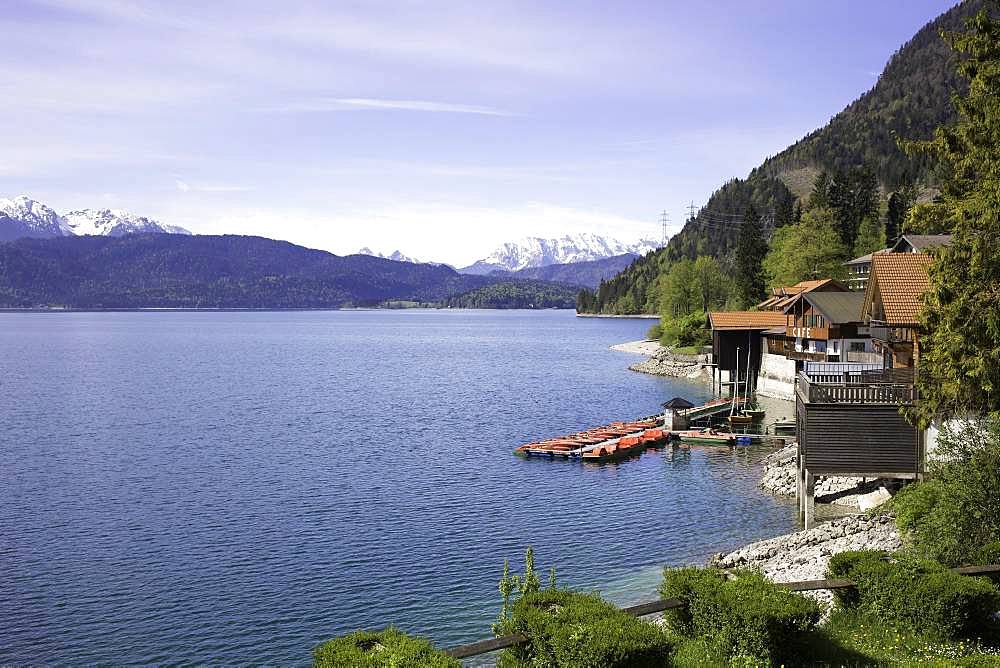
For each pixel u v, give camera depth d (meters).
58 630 29.73
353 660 14.41
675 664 16.56
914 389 36.50
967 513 24.48
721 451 63.81
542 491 50.28
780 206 185.62
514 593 32.44
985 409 28.91
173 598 32.59
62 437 72.62
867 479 44.22
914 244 77.00
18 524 43.34
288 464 59.47
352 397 104.25
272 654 27.66
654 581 33.72
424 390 112.62
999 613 19.64
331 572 35.41
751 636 16.98
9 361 166.62
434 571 35.41
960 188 30.67
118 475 55.75
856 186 188.00
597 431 71.19
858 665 17.08
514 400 100.44
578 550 38.25
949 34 30.05
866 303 45.00
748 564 33.97
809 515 39.16
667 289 185.50
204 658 27.45
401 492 50.16
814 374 44.16
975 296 26.95
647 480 53.19
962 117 30.73
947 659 16.06
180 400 101.12
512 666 16.23
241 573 35.38
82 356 182.75
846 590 20.86
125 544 39.69
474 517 44.19
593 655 14.83
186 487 51.84
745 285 156.75
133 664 27.11
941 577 19.12
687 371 129.62
